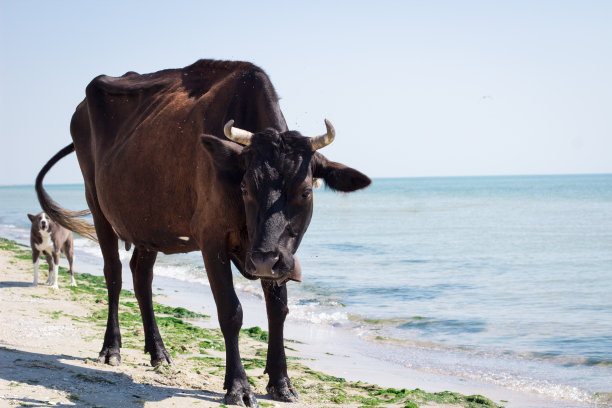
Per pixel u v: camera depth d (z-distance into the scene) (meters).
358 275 19.12
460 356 9.69
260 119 5.76
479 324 11.97
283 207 5.03
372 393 7.12
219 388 6.27
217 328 10.87
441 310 13.46
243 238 5.54
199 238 5.68
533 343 10.45
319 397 6.62
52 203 8.23
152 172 6.19
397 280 18.02
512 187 157.25
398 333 11.34
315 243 30.50
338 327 11.92
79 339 8.12
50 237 13.33
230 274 5.59
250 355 8.81
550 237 32.69
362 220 49.53
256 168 5.09
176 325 10.51
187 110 6.17
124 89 7.00
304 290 16.25
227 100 5.89
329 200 99.62
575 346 10.17
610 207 63.69
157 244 6.49
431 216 54.03
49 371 6.09
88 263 21.42
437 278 18.48
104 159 6.87
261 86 5.85
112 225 6.93
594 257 23.97
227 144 5.22
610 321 12.09
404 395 7.02
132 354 7.59
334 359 9.34
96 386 5.74
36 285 13.54
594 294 15.42
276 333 5.93
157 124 6.33
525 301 14.57
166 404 5.37
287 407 5.69
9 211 68.94
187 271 19.69
